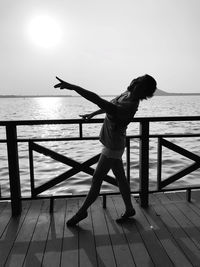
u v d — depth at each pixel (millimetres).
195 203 3285
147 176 3145
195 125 22641
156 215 2982
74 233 2619
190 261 2176
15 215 2992
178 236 2553
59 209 3146
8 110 56156
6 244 2443
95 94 2295
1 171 7914
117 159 2676
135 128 18141
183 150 3189
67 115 37688
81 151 10930
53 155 3004
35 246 2406
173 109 51188
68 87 2252
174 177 3258
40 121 2850
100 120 2926
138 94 2441
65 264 2156
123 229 2688
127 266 2123
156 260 2191
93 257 2240
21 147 11695
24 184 6461
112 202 3307
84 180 6680
